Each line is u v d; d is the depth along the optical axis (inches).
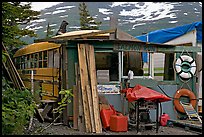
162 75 379.6
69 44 326.6
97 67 344.8
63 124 324.2
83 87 307.4
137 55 366.9
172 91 360.8
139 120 306.3
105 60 348.5
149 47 342.0
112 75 349.1
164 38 430.0
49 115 344.8
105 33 351.9
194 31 392.5
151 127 316.8
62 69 338.0
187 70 365.7
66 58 327.6
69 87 325.7
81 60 314.0
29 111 255.1
